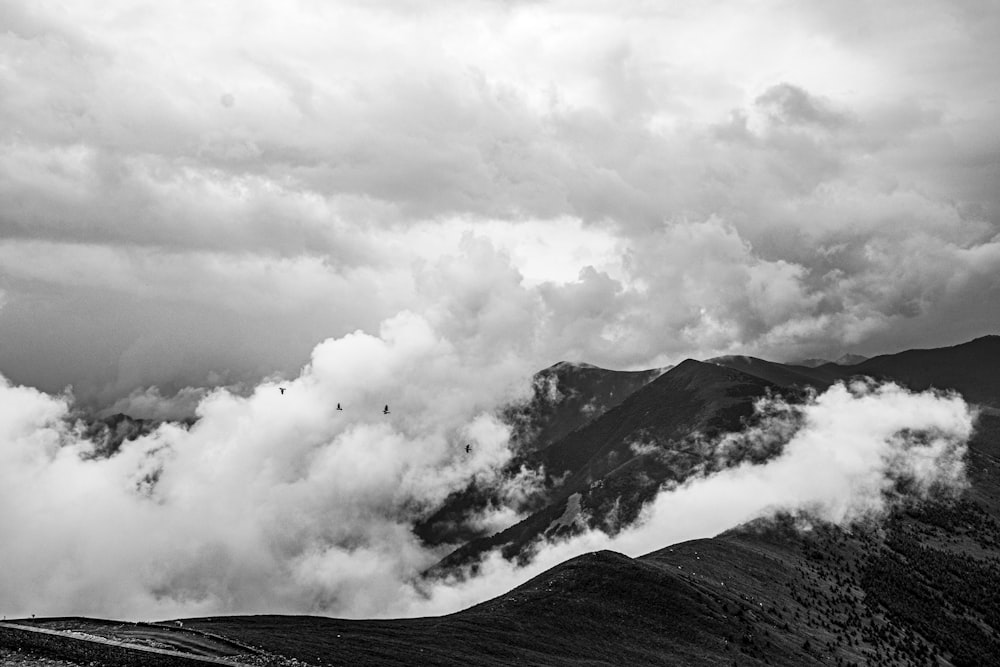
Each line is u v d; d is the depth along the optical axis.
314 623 130.75
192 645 99.75
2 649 88.81
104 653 88.06
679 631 162.88
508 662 125.25
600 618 160.50
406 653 116.69
